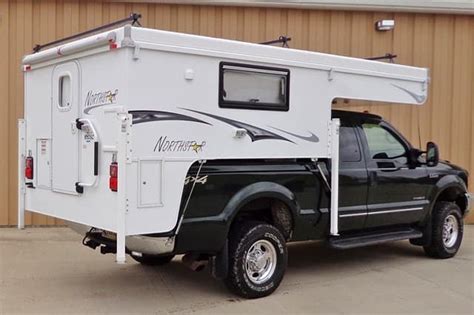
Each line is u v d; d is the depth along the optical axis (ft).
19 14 28.25
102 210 15.12
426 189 22.66
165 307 16.30
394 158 21.83
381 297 17.67
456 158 33.24
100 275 19.81
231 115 16.42
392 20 31.76
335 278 20.01
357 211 20.04
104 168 15.01
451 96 33.22
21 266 21.01
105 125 14.98
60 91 17.34
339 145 19.95
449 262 22.91
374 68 20.48
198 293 17.72
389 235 21.57
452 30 33.09
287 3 30.27
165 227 15.07
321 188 18.90
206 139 15.87
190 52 15.33
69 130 16.71
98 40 14.84
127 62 14.29
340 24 31.60
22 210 19.40
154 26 29.45
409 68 21.91
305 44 31.19
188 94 15.44
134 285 18.57
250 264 17.02
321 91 18.72
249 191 16.75
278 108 17.53
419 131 32.83
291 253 24.30
